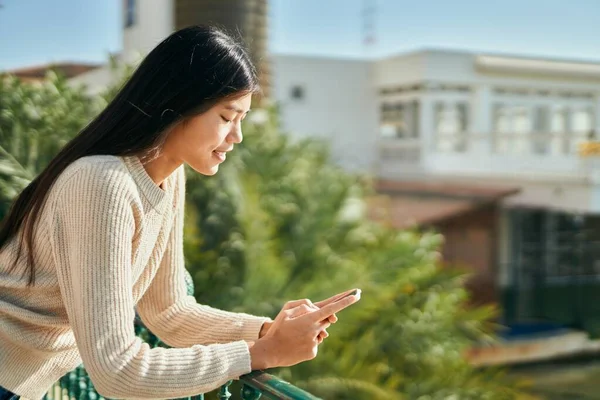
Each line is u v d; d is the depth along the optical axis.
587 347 15.62
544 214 18.05
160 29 7.38
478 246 16.06
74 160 1.34
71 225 1.29
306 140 7.29
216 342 1.62
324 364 5.36
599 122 21.25
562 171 16.70
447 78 20.34
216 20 7.37
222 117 1.34
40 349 1.45
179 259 1.62
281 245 6.19
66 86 5.16
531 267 17.89
